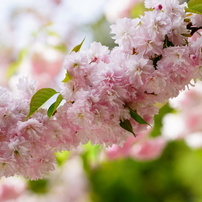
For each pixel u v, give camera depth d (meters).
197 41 1.82
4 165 1.78
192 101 3.02
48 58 3.11
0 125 1.80
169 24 1.81
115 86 1.79
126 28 1.82
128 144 2.83
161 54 1.82
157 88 1.81
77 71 1.78
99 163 2.94
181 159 4.43
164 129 3.02
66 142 1.85
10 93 1.85
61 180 3.82
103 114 1.79
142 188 4.50
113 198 4.43
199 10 1.86
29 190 3.20
